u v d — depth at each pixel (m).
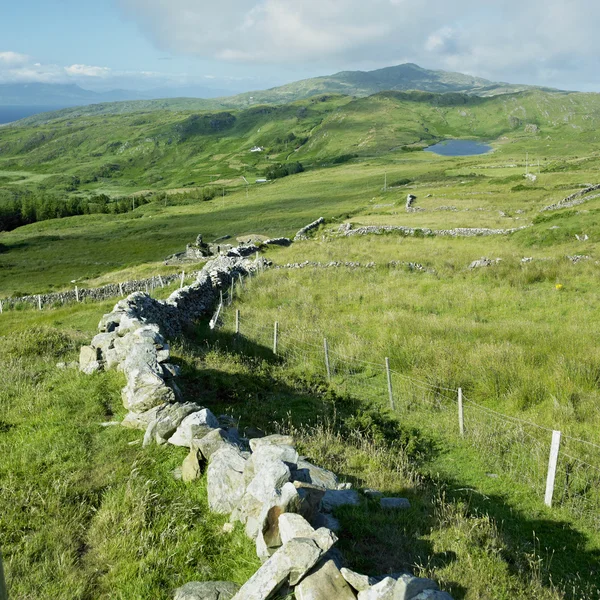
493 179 80.56
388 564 5.17
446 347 14.55
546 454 9.11
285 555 4.25
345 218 60.03
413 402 11.97
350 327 17.91
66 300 30.80
